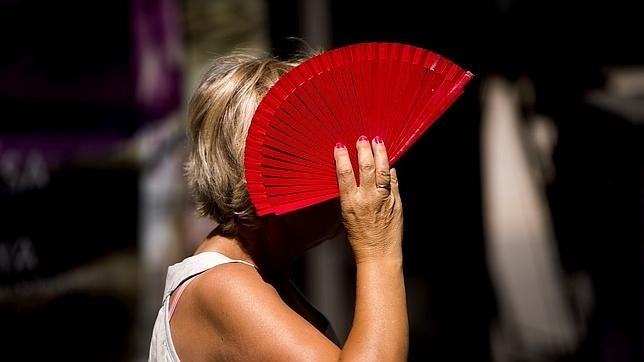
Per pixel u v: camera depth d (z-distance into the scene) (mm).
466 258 15008
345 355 3953
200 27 11625
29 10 10469
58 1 10664
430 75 4180
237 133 4445
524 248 17266
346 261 14195
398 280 4172
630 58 15031
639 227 13617
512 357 15586
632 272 13820
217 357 4246
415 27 14172
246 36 11891
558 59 14828
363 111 4176
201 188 4586
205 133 4551
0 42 10266
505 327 16156
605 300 14312
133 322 11367
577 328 15562
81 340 10969
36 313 10680
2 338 10422
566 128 14883
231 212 4535
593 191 14453
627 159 13641
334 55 4125
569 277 15688
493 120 15664
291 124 4125
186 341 4371
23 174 10531
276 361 4027
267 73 4551
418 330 15195
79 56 10836
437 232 15016
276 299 4242
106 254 11188
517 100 15344
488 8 14422
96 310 11109
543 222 16953
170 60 11438
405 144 4223
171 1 11406
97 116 11008
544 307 16562
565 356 15422
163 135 11414
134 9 11195
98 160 11070
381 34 13969
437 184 14930
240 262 4438
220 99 4520
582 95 14812
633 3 14688
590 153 14422
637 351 13844
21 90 10430
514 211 17125
